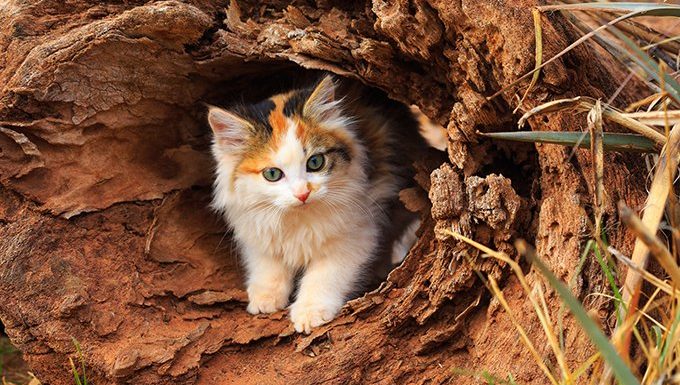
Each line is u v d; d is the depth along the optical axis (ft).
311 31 2.64
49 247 2.60
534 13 2.40
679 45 2.72
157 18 2.59
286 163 2.68
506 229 2.45
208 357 2.61
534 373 2.37
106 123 2.69
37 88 2.56
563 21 2.50
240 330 2.66
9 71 2.58
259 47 2.67
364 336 2.58
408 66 2.63
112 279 2.66
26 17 2.60
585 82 2.46
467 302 2.54
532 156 2.56
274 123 2.71
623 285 2.31
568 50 2.40
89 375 2.56
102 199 2.70
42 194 2.62
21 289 2.56
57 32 2.61
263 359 2.63
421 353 2.55
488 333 2.47
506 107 2.49
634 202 2.37
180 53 2.68
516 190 2.58
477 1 2.43
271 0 2.72
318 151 2.70
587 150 2.40
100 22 2.59
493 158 2.56
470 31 2.45
